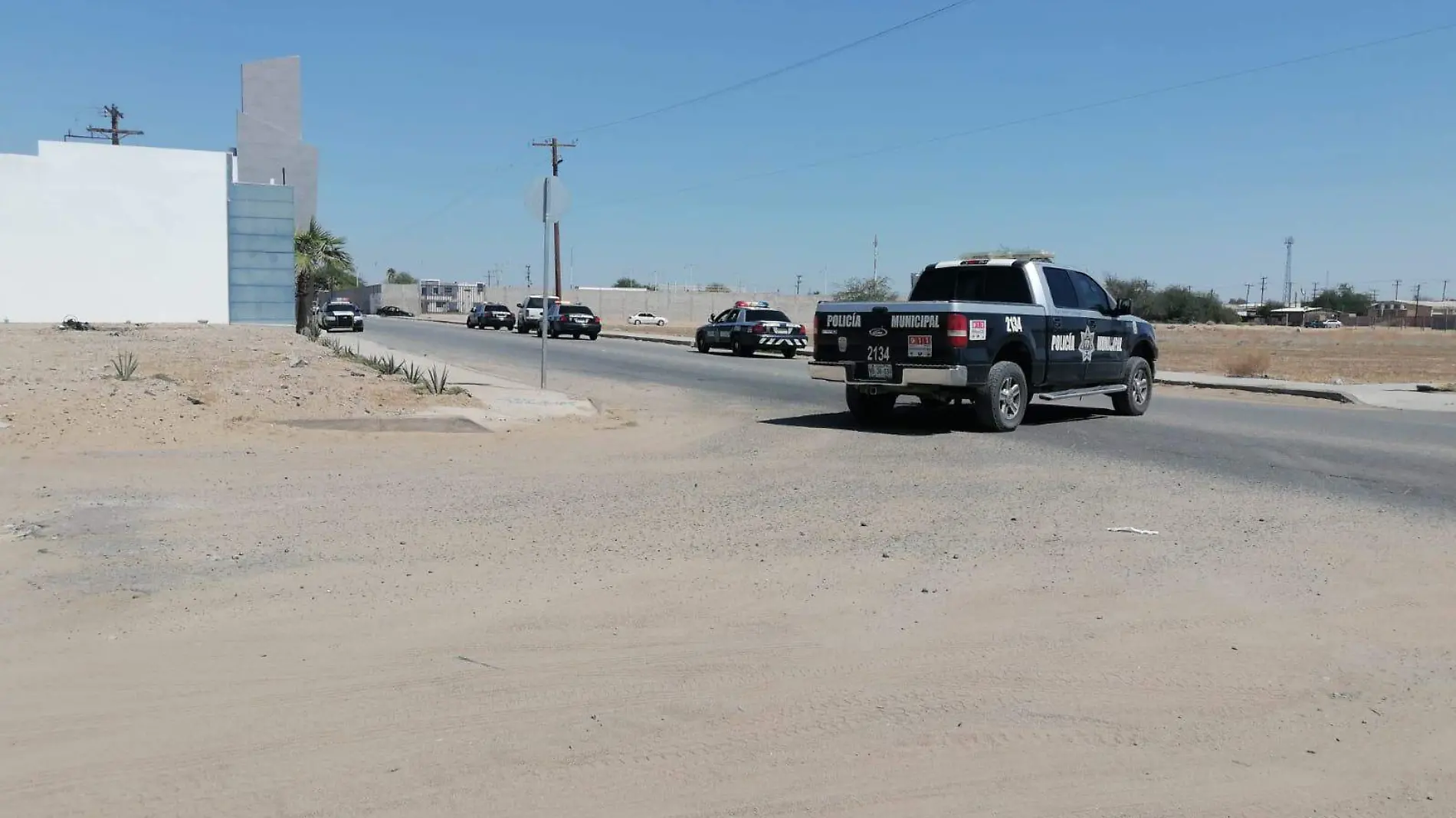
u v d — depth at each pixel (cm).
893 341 1424
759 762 426
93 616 595
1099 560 732
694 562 720
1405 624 598
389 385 1639
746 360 3366
